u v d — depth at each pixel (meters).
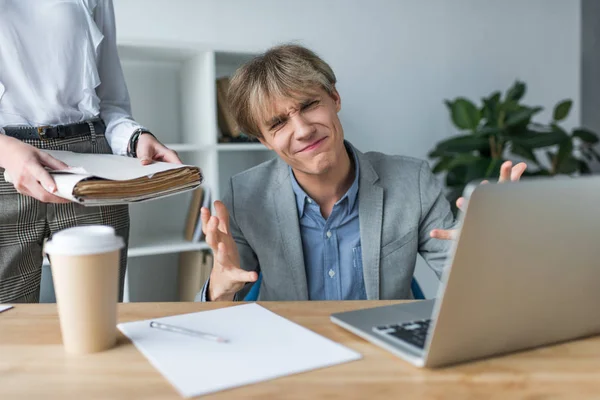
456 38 3.29
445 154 2.97
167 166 1.02
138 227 2.59
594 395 0.53
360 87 3.04
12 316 0.81
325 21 2.93
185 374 0.58
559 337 0.66
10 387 0.56
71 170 0.96
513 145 3.03
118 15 2.48
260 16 2.78
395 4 3.09
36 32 1.23
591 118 3.66
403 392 0.54
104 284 0.65
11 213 1.21
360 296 1.28
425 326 0.71
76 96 1.30
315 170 1.17
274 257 1.25
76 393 0.54
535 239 0.57
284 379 0.57
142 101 2.57
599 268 0.63
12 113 1.24
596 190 0.59
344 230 1.27
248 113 1.20
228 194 1.31
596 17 3.57
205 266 2.24
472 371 0.59
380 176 1.30
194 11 2.63
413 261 1.27
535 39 3.54
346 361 0.62
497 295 0.58
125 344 0.68
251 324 0.75
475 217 0.53
